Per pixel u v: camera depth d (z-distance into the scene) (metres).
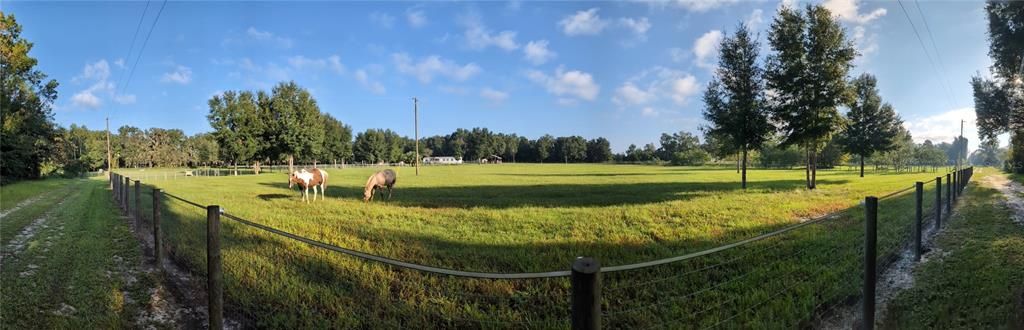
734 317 4.20
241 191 21.41
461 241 7.70
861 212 10.55
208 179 37.84
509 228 9.21
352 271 5.52
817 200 14.77
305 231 8.76
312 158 63.31
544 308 4.44
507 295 4.82
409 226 9.53
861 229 8.20
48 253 7.22
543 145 143.25
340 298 4.69
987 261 6.07
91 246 7.62
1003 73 16.02
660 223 9.80
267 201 15.70
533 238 7.98
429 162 130.00
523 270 5.75
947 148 98.56
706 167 72.62
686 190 20.41
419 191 20.47
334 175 44.69
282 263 5.91
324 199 16.53
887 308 4.55
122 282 5.65
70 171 50.16
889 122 34.44
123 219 10.86
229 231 8.51
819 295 4.75
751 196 16.45
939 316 4.29
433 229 9.07
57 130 44.31
